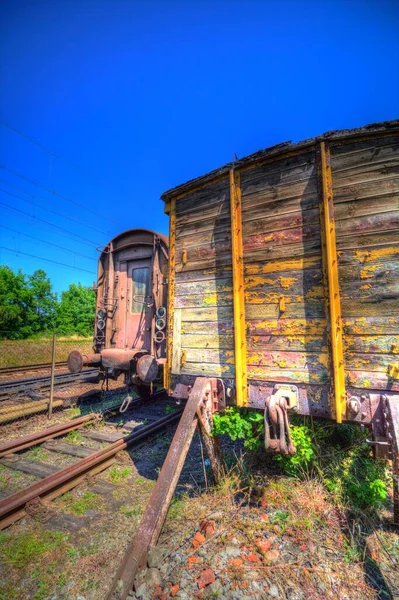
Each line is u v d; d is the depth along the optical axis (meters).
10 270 32.62
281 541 2.75
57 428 5.33
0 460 4.49
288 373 3.39
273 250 3.64
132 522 3.13
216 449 3.71
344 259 3.21
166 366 4.36
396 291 2.96
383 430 2.83
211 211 4.21
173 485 2.81
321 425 3.87
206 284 4.14
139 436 5.06
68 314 36.88
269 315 3.58
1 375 11.71
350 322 3.11
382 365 2.93
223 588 2.28
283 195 3.64
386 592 2.26
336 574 2.41
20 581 2.47
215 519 3.05
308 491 3.38
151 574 2.36
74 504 3.46
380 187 3.13
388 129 3.10
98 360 6.40
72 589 2.38
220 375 3.86
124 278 7.12
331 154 3.37
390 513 3.09
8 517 3.12
